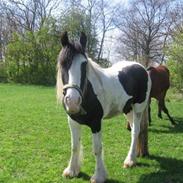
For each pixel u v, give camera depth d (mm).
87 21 22281
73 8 22609
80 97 2850
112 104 3439
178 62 11312
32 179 3350
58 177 3426
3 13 26203
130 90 3625
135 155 3785
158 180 3385
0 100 9406
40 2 25156
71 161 3449
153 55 26375
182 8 22438
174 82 11352
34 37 17953
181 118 6781
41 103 8867
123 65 3818
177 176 3500
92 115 3176
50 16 20078
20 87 14773
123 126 5836
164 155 4188
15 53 17797
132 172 3574
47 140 4863
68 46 2938
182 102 9484
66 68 2891
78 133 3406
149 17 26578
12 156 4078
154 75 5988
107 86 3316
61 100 3023
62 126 5871
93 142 3258
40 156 4102
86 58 2984
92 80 3143
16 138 4992
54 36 18234
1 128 5641
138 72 3811
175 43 11789
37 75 17766
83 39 3023
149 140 4941
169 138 5090
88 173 3541
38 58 17812
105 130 5527
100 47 26531
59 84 2996
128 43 27203
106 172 3338
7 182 3277
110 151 4340
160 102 6328
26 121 6281
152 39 26609
